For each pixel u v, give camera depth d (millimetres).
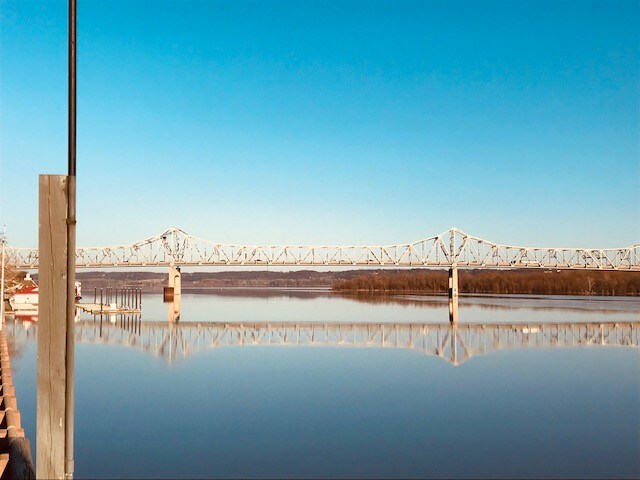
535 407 28578
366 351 52906
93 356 48219
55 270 7641
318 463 19703
